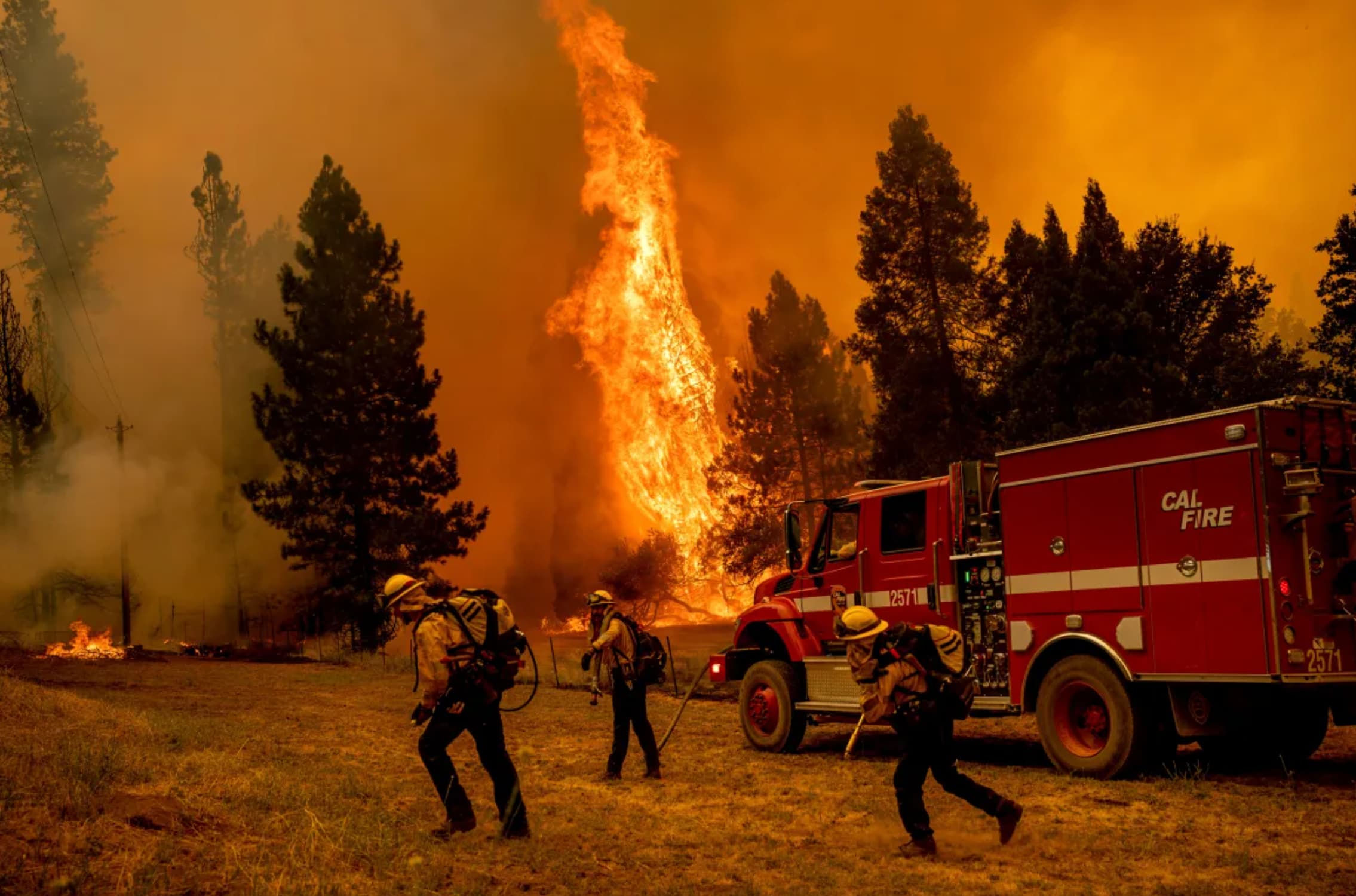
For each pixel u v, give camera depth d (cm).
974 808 826
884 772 1041
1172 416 2656
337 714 1552
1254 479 883
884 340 3631
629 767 1080
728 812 834
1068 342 2759
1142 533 957
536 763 1110
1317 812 789
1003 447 2848
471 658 717
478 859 652
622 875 632
